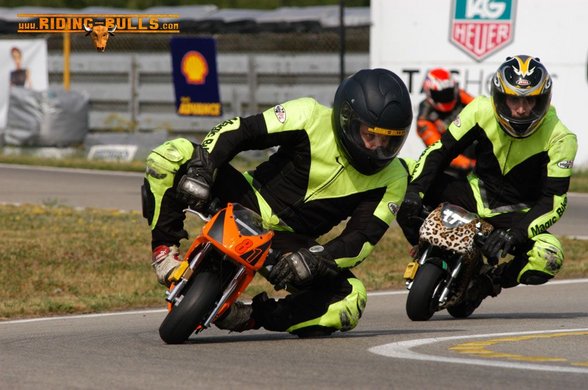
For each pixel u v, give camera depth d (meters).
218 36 82.00
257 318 21.58
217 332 24.31
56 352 19.47
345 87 21.11
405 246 43.00
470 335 22.38
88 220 46.25
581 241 45.03
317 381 15.93
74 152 76.31
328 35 79.12
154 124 81.81
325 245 21.28
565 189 26.64
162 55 81.69
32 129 75.44
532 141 26.75
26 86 78.44
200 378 16.22
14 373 16.84
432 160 27.20
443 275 26.81
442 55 69.44
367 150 21.02
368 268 39.12
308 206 21.72
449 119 39.72
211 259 20.53
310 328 21.70
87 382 15.92
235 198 21.80
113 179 65.44
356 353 19.17
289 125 21.16
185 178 20.52
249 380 16.03
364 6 95.50
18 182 62.78
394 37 70.19
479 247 26.53
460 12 69.00
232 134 21.03
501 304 32.09
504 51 68.38
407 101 21.02
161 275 21.23
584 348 20.19
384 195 21.88
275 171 21.95
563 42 67.44
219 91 77.25
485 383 15.74
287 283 20.97
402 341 21.11
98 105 83.31
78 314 30.25
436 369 17.03
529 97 25.84
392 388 15.36
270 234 20.50
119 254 38.75
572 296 33.50
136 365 17.58
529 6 67.69
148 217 21.59
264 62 79.19
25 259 36.69
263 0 103.88
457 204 27.72
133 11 82.00
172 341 20.42
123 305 31.86
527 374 16.56
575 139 26.98
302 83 78.44
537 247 26.38
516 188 27.31
